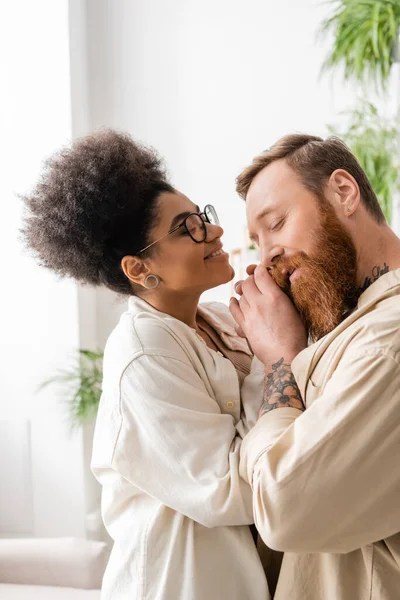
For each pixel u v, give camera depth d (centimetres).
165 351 129
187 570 124
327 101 369
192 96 385
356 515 105
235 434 127
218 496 117
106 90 393
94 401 365
